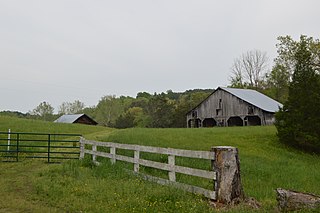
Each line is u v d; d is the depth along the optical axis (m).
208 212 6.49
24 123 35.50
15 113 106.19
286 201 6.55
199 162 14.46
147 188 8.55
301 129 23.61
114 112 93.94
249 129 30.42
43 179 10.55
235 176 7.31
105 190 8.63
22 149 20.05
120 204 7.20
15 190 9.20
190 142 21.02
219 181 7.34
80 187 9.12
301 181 12.39
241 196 7.33
